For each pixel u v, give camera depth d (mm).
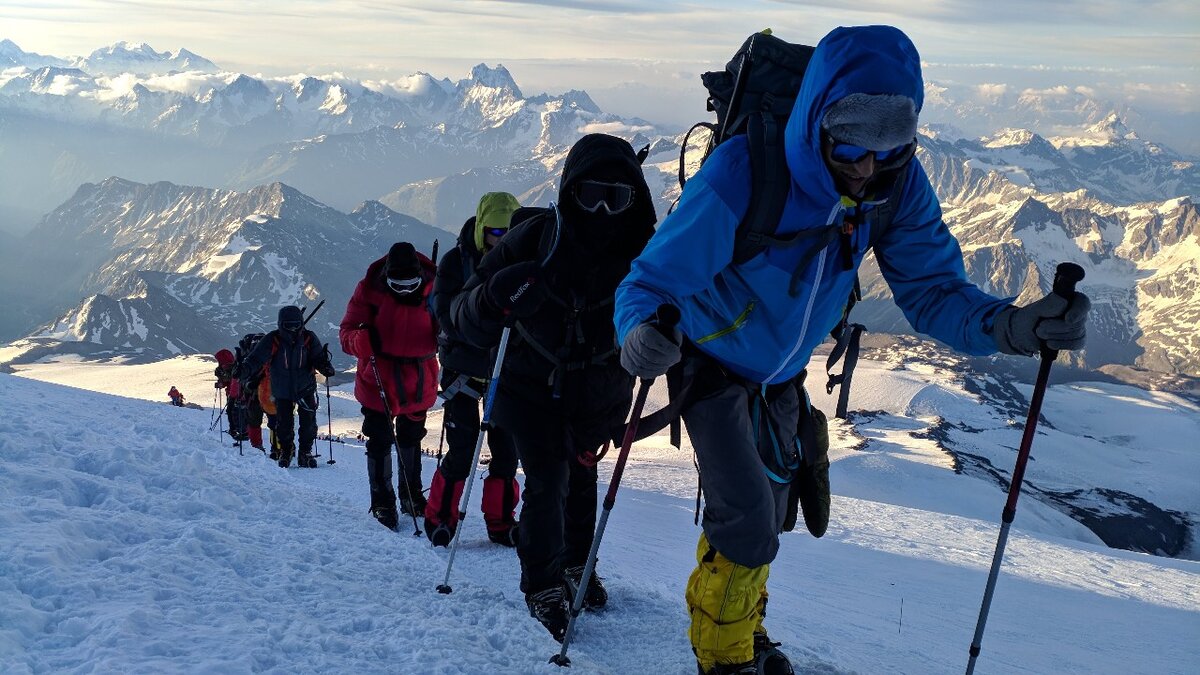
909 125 2826
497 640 3785
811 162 2990
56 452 6262
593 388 4574
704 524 3543
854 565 9812
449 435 7121
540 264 4375
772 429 3539
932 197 3477
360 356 8242
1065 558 14727
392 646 3289
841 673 3939
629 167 4344
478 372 6801
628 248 4531
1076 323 3025
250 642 3018
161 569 3748
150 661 2699
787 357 3430
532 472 4688
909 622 6293
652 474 32188
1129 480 192125
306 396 14406
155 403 22172
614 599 5246
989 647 5766
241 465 11234
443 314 6621
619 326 3178
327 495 8125
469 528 7754
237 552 4266
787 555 9914
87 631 2955
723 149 3217
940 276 3566
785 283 3240
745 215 3143
